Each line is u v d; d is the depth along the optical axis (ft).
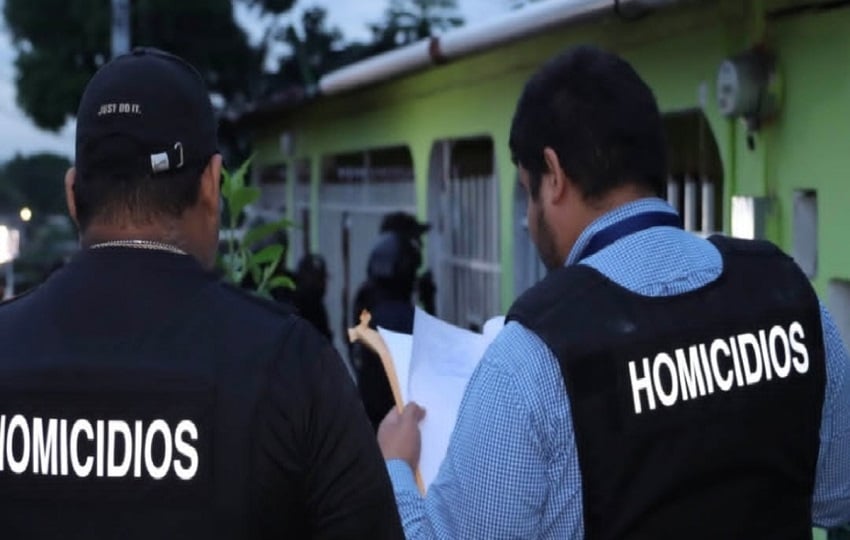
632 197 6.37
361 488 5.40
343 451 5.37
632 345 5.94
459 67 24.31
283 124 44.55
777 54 13.39
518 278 22.20
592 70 6.39
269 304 5.60
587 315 5.98
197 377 5.28
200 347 5.36
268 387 5.28
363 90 30.91
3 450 5.32
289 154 42.57
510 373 5.95
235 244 11.32
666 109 16.21
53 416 5.29
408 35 51.11
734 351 6.14
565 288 6.08
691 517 6.02
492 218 24.09
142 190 5.52
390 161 32.42
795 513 6.36
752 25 13.61
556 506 5.94
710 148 15.97
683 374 6.00
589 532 5.94
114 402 5.27
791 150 13.23
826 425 6.53
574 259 6.43
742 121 13.84
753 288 6.34
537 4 17.04
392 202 32.48
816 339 6.41
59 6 52.80
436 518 6.18
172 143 5.51
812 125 12.80
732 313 6.19
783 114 13.34
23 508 5.27
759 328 6.23
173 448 5.23
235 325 5.43
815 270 13.00
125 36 38.88
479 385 6.07
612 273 6.15
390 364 7.50
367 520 5.40
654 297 6.10
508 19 17.99
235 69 52.21
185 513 5.20
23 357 5.40
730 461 6.06
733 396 6.08
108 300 5.46
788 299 6.38
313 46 52.13
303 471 5.31
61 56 53.21
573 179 6.34
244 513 5.23
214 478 5.21
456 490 6.07
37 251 82.53
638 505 5.89
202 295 5.51
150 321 5.41
